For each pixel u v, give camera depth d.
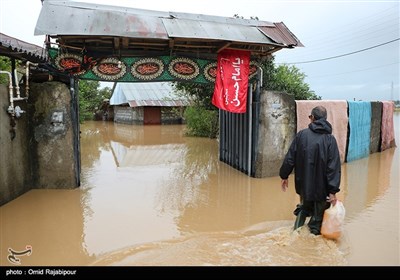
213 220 5.28
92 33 5.89
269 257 3.94
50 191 6.75
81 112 26.44
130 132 21.00
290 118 8.10
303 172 4.34
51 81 6.89
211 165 9.77
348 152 9.60
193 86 14.81
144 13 7.01
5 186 5.89
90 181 7.73
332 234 4.27
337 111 8.93
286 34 7.46
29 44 9.13
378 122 11.42
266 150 7.87
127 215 5.47
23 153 6.48
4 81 8.53
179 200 6.32
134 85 27.33
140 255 4.04
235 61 7.58
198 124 17.80
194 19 7.29
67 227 4.94
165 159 10.95
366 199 6.25
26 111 6.58
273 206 5.98
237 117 8.95
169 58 7.53
